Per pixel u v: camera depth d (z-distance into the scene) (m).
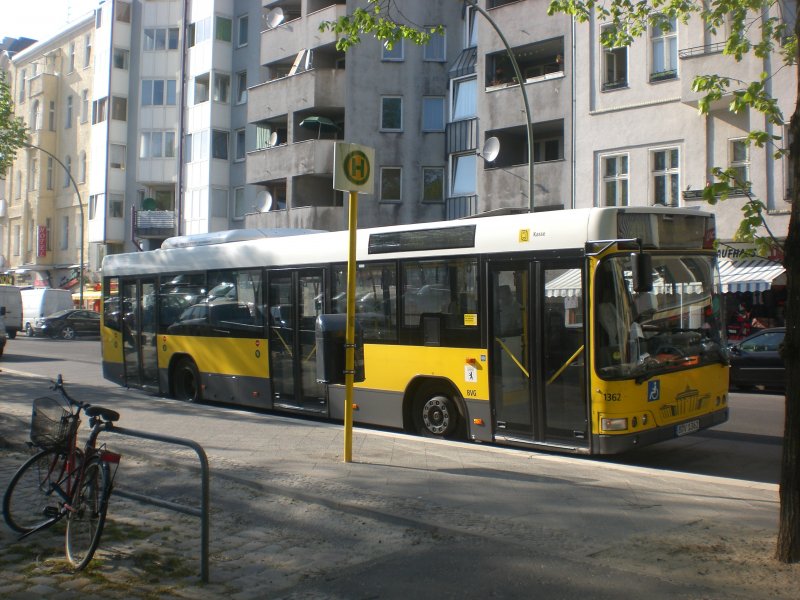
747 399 17.33
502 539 6.32
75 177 54.62
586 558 5.89
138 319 16.53
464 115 33.88
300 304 12.91
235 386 14.09
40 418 6.45
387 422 11.59
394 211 35.22
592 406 9.16
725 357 10.34
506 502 7.32
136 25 49.81
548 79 28.83
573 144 27.89
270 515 7.23
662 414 9.39
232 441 10.24
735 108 8.38
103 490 5.77
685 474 8.48
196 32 45.41
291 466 8.75
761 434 12.41
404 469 8.61
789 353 5.45
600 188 27.20
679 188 25.16
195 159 45.12
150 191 49.19
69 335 43.12
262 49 40.03
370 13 13.31
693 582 5.36
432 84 35.34
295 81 37.22
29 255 57.94
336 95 36.28
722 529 6.50
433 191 35.25
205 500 5.64
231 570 5.86
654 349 9.42
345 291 12.23
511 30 29.94
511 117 29.78
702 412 9.95
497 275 10.26
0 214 60.69
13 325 41.56
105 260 17.64
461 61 34.66
